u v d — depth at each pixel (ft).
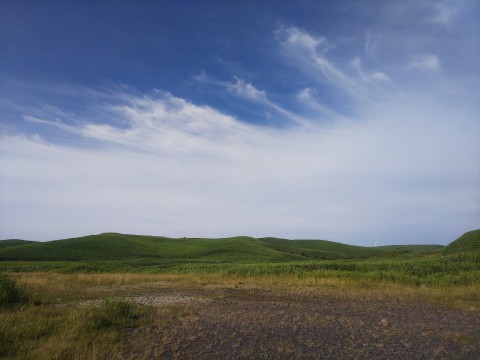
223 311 52.03
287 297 67.10
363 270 108.68
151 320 45.21
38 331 37.11
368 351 32.89
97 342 34.68
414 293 69.51
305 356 31.68
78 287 87.45
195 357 31.65
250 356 31.81
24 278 105.81
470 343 35.42
